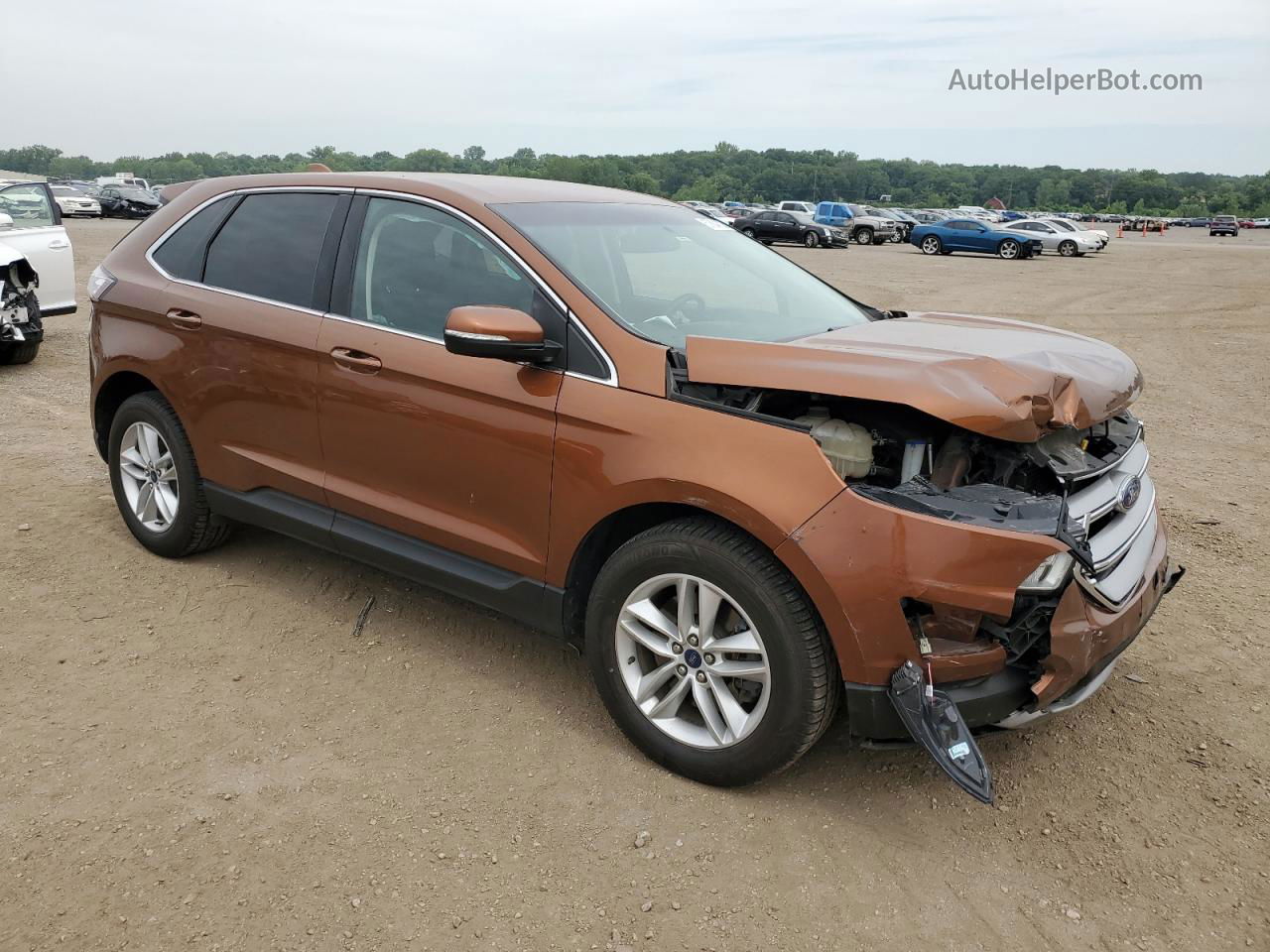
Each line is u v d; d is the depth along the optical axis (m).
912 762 3.21
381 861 2.67
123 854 2.65
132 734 3.21
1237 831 2.91
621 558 3.00
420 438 3.40
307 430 3.74
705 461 2.76
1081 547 2.55
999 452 2.78
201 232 4.19
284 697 3.47
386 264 3.56
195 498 4.26
